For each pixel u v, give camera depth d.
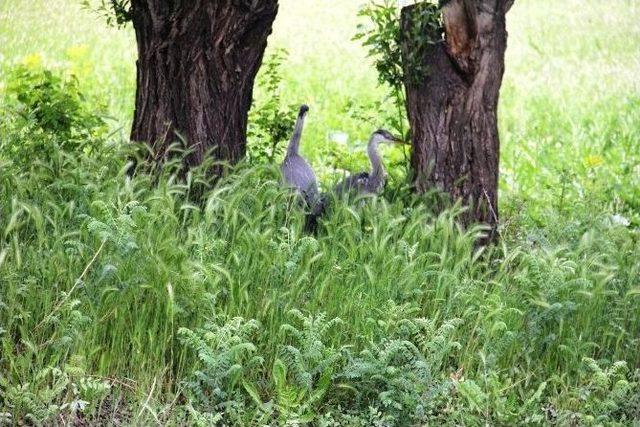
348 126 20.16
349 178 14.23
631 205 17.16
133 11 13.82
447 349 10.62
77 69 21.47
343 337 11.20
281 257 11.27
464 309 11.70
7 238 11.77
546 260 12.46
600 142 20.31
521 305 11.78
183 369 10.63
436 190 13.23
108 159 12.75
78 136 14.38
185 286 10.71
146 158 13.74
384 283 11.45
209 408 10.19
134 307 10.85
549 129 21.59
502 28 13.51
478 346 11.48
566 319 11.80
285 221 12.63
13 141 13.51
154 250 10.98
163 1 13.51
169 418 10.22
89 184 11.73
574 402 10.94
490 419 10.47
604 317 12.06
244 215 11.68
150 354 10.52
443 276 11.61
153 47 13.67
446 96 13.47
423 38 13.34
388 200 13.85
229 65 13.77
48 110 14.20
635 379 11.49
